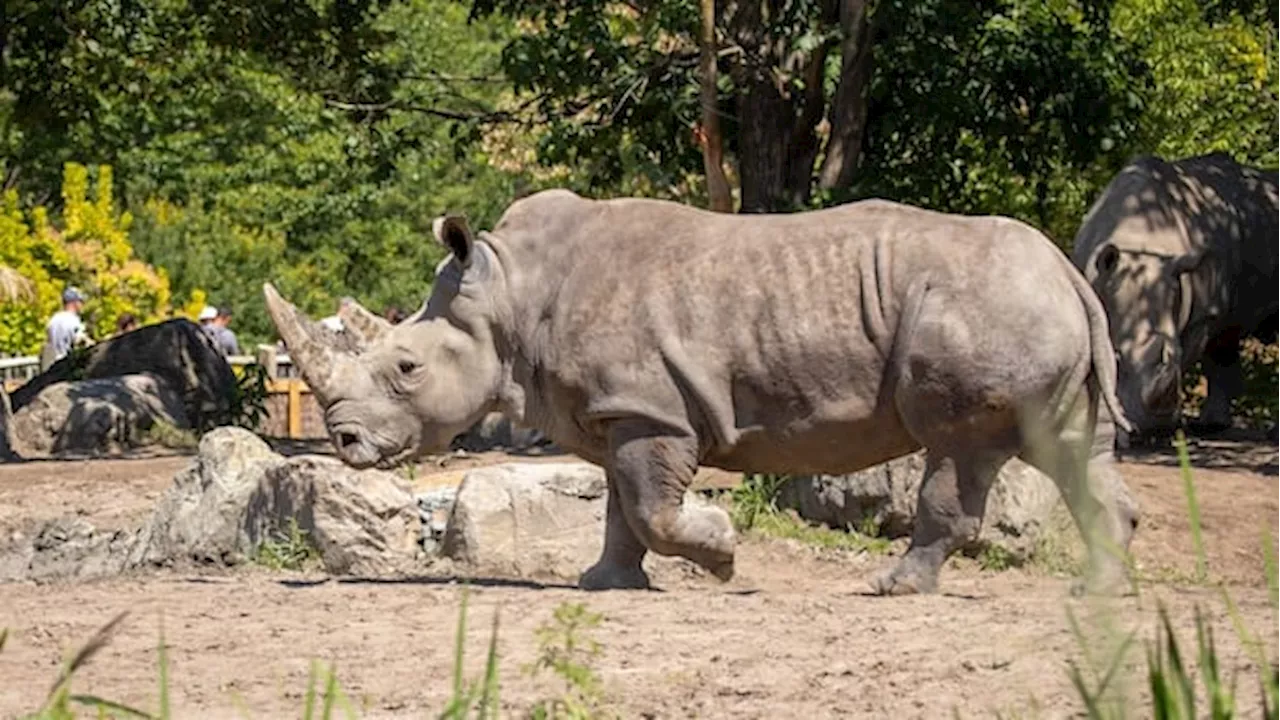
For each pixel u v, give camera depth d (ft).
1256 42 213.66
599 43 163.22
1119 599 71.92
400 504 94.32
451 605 73.61
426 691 57.47
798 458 77.82
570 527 93.15
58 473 134.82
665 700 55.67
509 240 80.53
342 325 82.07
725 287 77.51
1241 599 74.59
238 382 178.81
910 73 165.58
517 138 242.78
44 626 70.08
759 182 162.91
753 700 55.57
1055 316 75.20
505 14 177.58
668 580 91.76
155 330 183.11
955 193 176.65
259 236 336.49
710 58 148.97
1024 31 168.25
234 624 69.77
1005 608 70.95
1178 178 151.74
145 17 189.37
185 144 337.52
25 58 194.29
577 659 60.75
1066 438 76.43
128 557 101.30
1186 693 35.35
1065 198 208.64
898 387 75.92
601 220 80.02
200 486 100.94
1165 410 144.15
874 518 105.40
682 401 77.56
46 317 280.72
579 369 78.59
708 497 110.52
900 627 66.28
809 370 76.54
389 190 343.05
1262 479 121.29
